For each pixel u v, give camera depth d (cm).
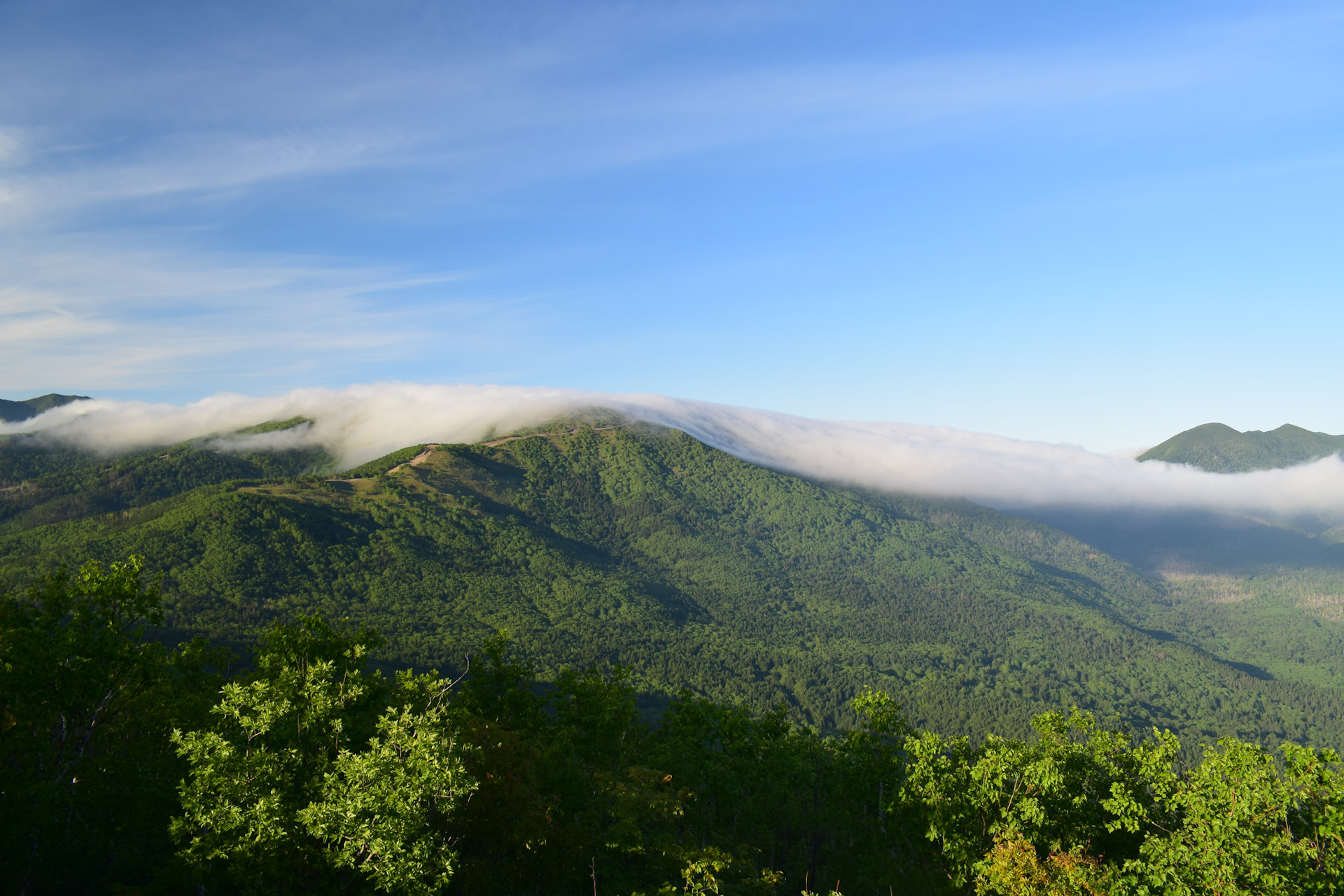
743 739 5888
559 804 3744
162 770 3600
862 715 5641
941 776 4338
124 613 3950
